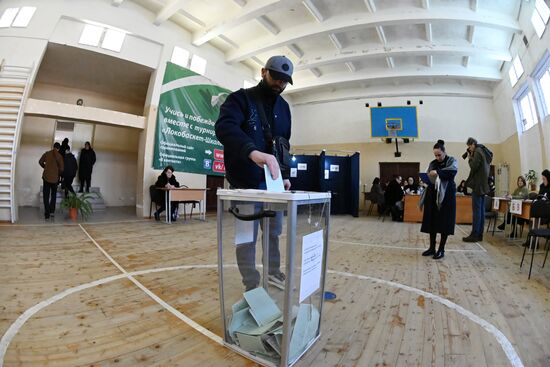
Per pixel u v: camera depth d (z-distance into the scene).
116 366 1.07
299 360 1.13
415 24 6.50
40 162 4.80
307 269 1.10
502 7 5.91
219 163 7.42
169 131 6.35
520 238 4.38
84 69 6.30
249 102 1.33
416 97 9.58
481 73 8.24
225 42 7.22
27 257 2.56
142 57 6.07
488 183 3.99
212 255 2.91
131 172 8.07
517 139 7.58
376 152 9.87
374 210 9.70
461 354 1.20
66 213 5.71
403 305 1.74
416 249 3.53
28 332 1.30
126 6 5.79
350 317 1.56
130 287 1.95
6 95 4.81
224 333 1.22
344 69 8.80
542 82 6.14
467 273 2.47
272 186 1.05
